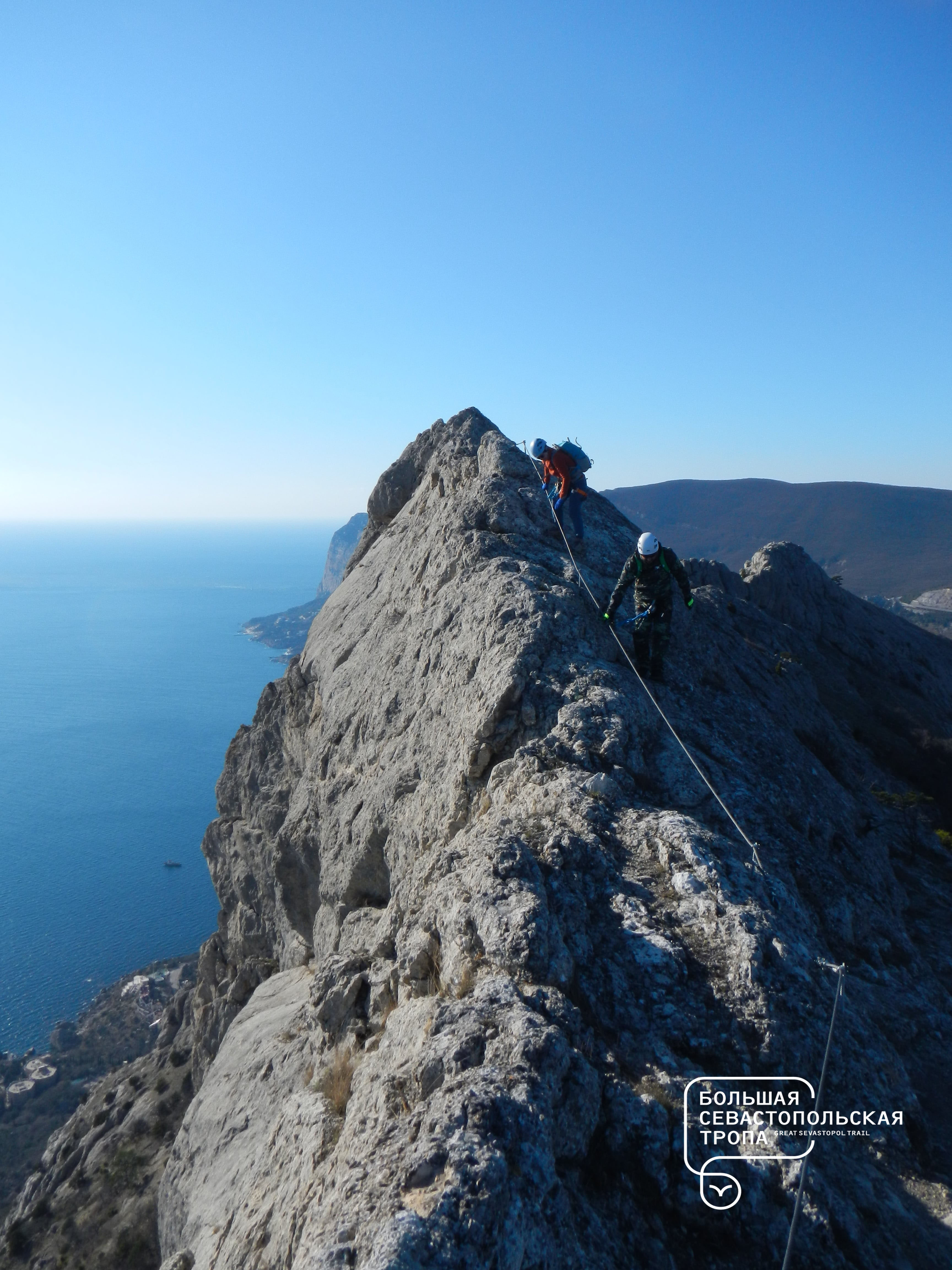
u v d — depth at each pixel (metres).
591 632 11.61
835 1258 4.71
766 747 11.91
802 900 8.42
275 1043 13.20
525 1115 4.59
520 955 6.18
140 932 194.12
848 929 8.77
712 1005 6.08
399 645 15.43
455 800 10.58
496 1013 5.57
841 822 11.48
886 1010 7.66
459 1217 3.99
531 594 11.93
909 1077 6.91
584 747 9.31
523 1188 4.29
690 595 11.63
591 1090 5.12
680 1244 4.71
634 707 10.09
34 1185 31.94
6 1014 150.62
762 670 17.34
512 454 16.61
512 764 9.45
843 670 41.81
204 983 25.61
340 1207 4.53
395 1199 4.22
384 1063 6.29
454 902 6.98
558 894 6.94
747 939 6.46
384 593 18.61
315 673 20.56
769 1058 5.79
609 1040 5.80
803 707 17.98
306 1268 4.03
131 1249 20.56
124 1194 23.52
